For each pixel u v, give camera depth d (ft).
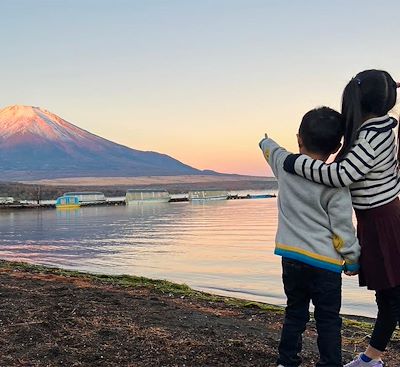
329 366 10.46
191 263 62.49
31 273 36.37
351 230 10.57
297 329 11.15
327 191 10.48
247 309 25.20
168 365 13.69
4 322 17.06
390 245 10.69
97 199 349.00
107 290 27.40
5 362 13.44
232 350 15.02
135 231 123.65
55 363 13.52
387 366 14.79
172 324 18.43
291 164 10.68
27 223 161.48
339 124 10.77
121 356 14.21
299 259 10.55
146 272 54.34
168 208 271.49
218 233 114.32
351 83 10.78
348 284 41.68
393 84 10.83
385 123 10.62
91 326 16.99
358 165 10.25
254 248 80.64
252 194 517.55
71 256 73.10
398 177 11.03
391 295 11.13
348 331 20.76
